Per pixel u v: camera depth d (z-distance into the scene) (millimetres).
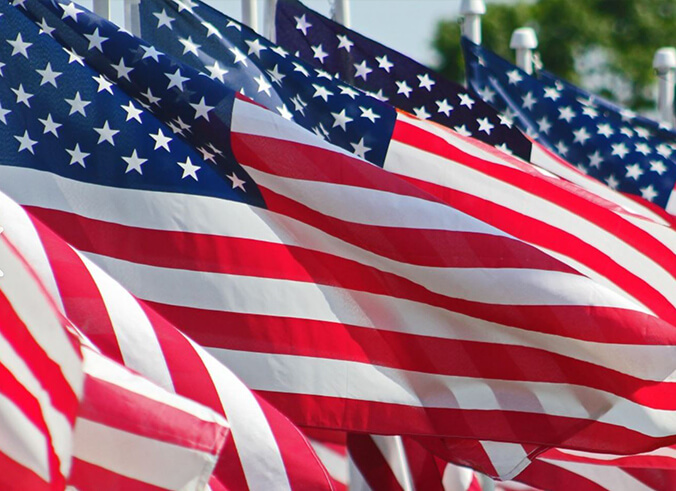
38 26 17281
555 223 20266
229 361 17109
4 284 12750
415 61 23438
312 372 17250
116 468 12875
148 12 19781
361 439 21797
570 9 99312
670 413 17703
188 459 13008
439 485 22281
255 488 14492
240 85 19766
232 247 17281
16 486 12422
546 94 27156
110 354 14383
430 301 17672
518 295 17406
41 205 16812
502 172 20359
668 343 17453
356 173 17516
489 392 17719
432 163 20250
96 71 17781
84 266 14539
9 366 12586
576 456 23297
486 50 27234
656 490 25766
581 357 17594
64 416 12727
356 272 17578
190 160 17406
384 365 17531
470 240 17469
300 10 23141
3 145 16859
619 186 26953
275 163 17500
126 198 17109
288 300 17328
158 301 17016
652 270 20406
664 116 37594
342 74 23250
